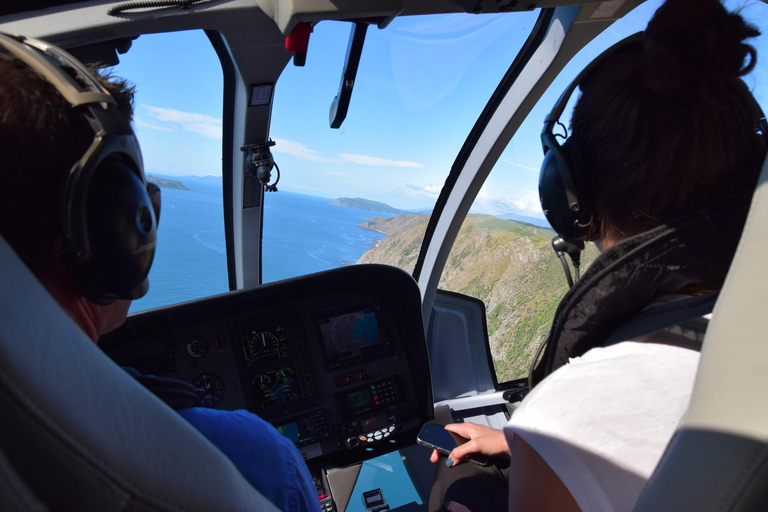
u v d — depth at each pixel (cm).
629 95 56
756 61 53
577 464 50
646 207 57
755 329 40
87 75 46
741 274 42
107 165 44
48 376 31
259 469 61
